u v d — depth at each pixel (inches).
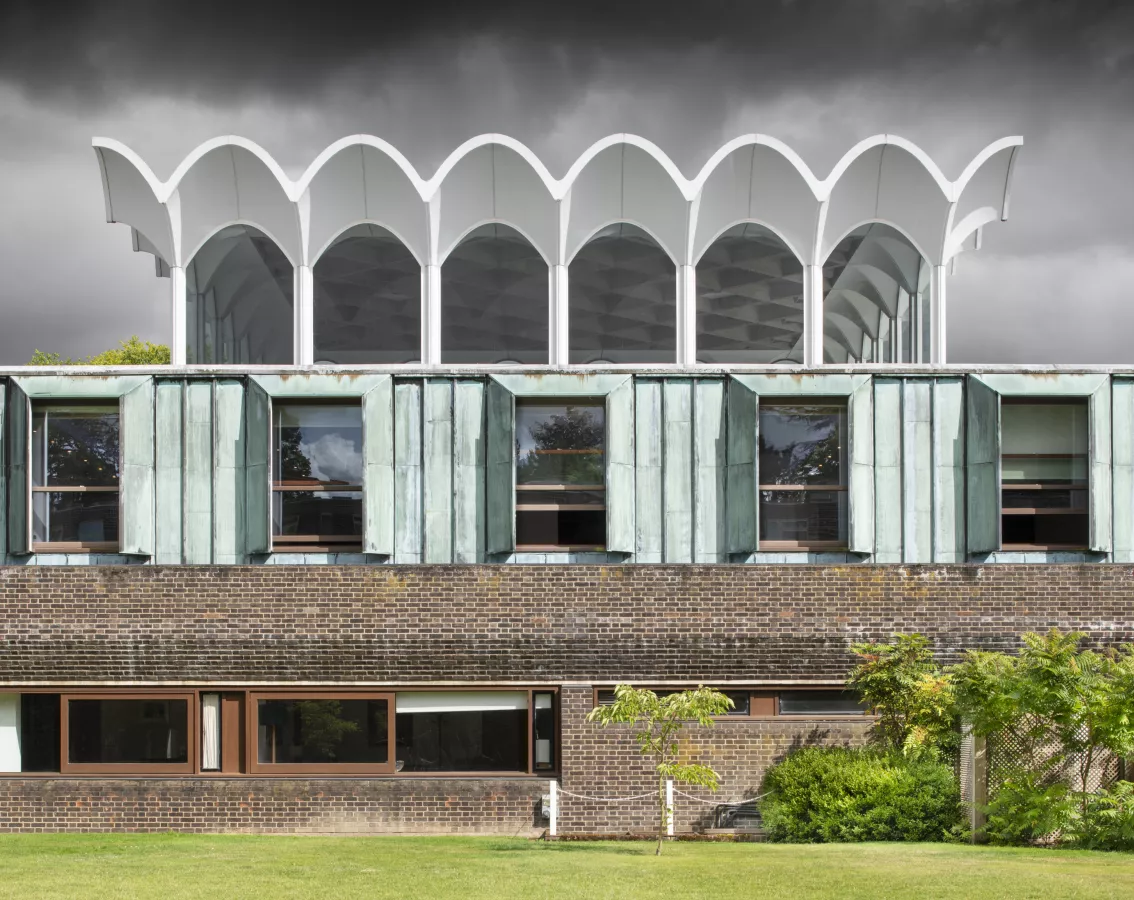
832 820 701.3
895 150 882.1
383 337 903.7
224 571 772.0
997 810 683.4
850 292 951.6
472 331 904.9
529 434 792.3
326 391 781.3
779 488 792.3
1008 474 795.4
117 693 786.8
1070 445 797.2
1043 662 656.4
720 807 765.3
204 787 773.3
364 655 772.6
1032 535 791.7
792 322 907.4
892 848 646.5
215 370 789.2
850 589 772.0
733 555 786.8
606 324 904.9
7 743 785.6
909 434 792.3
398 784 772.6
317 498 788.0
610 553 784.3
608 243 911.7
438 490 787.4
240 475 789.9
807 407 797.2
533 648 770.2
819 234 890.1
